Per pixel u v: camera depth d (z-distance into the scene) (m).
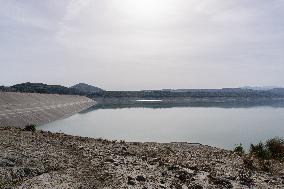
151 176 17.34
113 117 144.38
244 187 16.36
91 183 15.60
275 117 145.50
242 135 81.62
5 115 100.88
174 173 18.47
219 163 23.80
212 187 15.85
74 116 151.25
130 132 86.19
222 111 195.25
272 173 21.53
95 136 74.69
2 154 19.45
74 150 24.53
